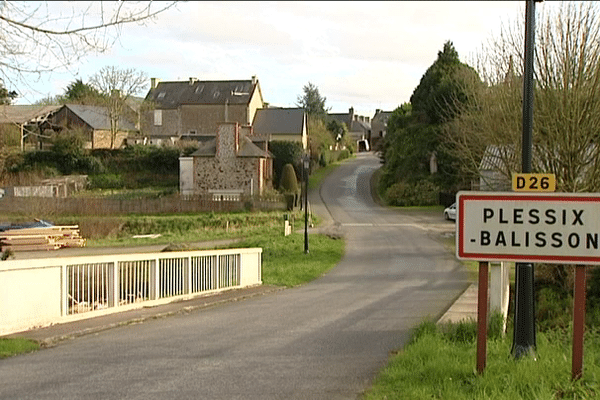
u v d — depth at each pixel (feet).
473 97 135.23
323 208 308.40
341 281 122.83
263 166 326.65
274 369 44.21
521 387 34.63
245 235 221.05
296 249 175.83
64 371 43.24
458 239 36.78
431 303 87.15
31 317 58.29
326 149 474.08
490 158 129.29
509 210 36.04
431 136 330.34
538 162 105.50
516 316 40.68
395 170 347.97
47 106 84.23
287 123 418.92
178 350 51.21
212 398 36.32
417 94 365.61
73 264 63.57
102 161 345.10
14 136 184.75
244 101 416.87
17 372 42.93
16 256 164.14
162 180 346.95
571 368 36.96
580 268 35.24
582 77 100.63
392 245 191.11
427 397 34.35
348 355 49.44
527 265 40.45
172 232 237.66
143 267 77.15
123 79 370.32
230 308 81.20
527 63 40.63
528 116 40.70
